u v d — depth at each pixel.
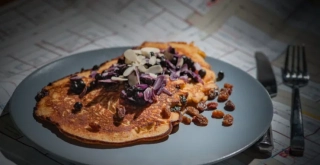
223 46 0.76
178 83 0.58
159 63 0.60
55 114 0.52
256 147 0.53
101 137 0.49
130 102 0.55
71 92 0.56
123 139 0.49
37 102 0.54
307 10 0.85
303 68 0.70
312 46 0.77
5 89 0.61
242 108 0.56
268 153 0.54
